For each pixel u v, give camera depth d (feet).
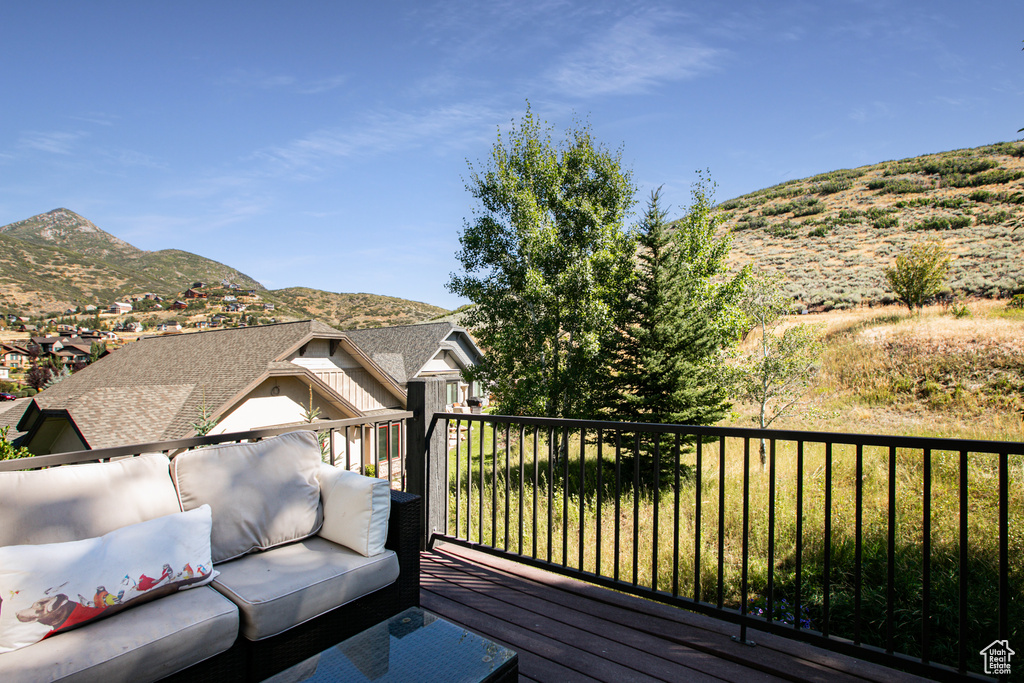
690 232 34.17
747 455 6.98
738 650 6.75
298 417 43.50
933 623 10.81
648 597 7.92
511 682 4.61
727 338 31.32
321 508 7.80
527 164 36.63
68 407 37.88
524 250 35.47
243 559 6.85
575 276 34.45
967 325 42.27
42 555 5.16
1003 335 37.93
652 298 28.50
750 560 14.48
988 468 19.16
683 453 28.66
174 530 6.09
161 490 6.72
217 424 37.22
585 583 8.94
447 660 4.56
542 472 30.81
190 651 5.21
